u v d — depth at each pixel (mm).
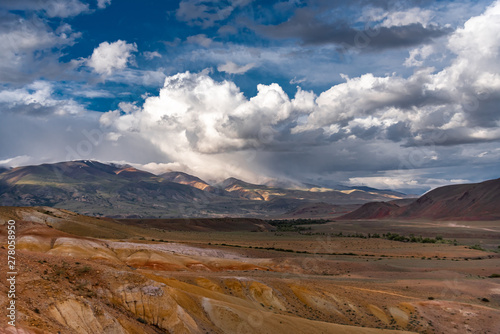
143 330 22875
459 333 43438
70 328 19234
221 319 29844
